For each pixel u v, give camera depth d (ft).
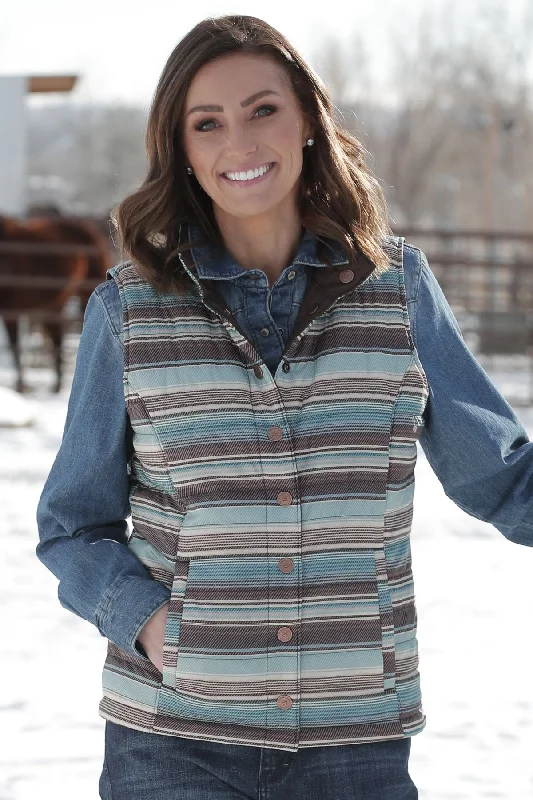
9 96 47.73
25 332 51.29
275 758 6.81
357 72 163.53
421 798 11.73
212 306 6.94
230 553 6.82
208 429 6.88
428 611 18.08
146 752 6.96
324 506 6.86
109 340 7.13
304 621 6.79
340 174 7.36
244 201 7.11
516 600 18.70
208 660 6.78
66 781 12.05
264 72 7.11
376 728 6.82
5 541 21.86
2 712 13.88
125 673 7.12
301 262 7.11
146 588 7.00
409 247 7.45
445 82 162.71
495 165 159.43
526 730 13.56
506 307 54.44
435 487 27.58
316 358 6.99
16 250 44.98
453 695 14.64
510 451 7.30
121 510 7.48
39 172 221.25
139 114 220.23
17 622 17.24
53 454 31.01
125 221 7.27
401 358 7.04
